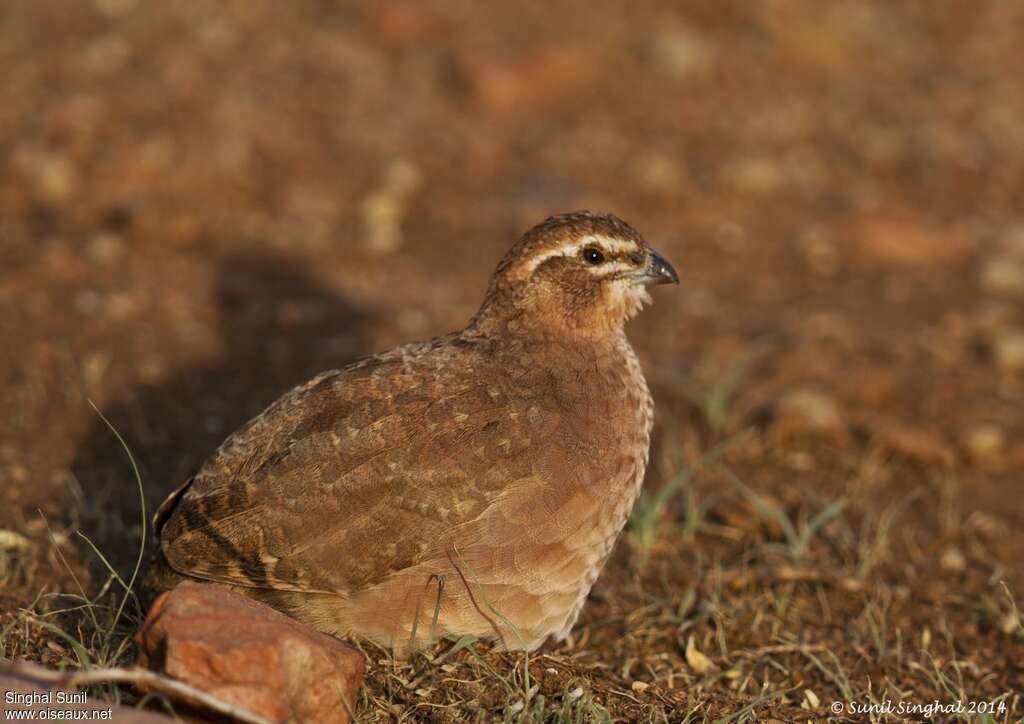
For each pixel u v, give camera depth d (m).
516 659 8.93
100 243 15.84
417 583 8.48
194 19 21.95
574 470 8.74
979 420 13.55
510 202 18.09
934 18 24.86
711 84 21.58
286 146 18.92
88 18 21.72
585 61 21.25
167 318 14.57
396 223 17.56
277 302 15.30
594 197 18.05
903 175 19.59
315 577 8.36
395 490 8.44
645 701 8.76
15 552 9.91
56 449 11.66
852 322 15.60
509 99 20.53
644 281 9.69
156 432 12.24
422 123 19.92
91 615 8.73
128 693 7.85
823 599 10.34
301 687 7.38
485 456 8.58
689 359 14.62
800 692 9.19
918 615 10.31
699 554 10.66
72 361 13.31
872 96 21.89
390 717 8.17
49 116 18.41
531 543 8.61
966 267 17.36
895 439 12.86
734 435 13.09
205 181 17.78
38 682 7.24
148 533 10.38
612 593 10.31
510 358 9.18
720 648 9.66
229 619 7.41
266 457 8.63
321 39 21.78
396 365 9.07
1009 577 10.91
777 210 18.42
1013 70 23.31
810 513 11.71
